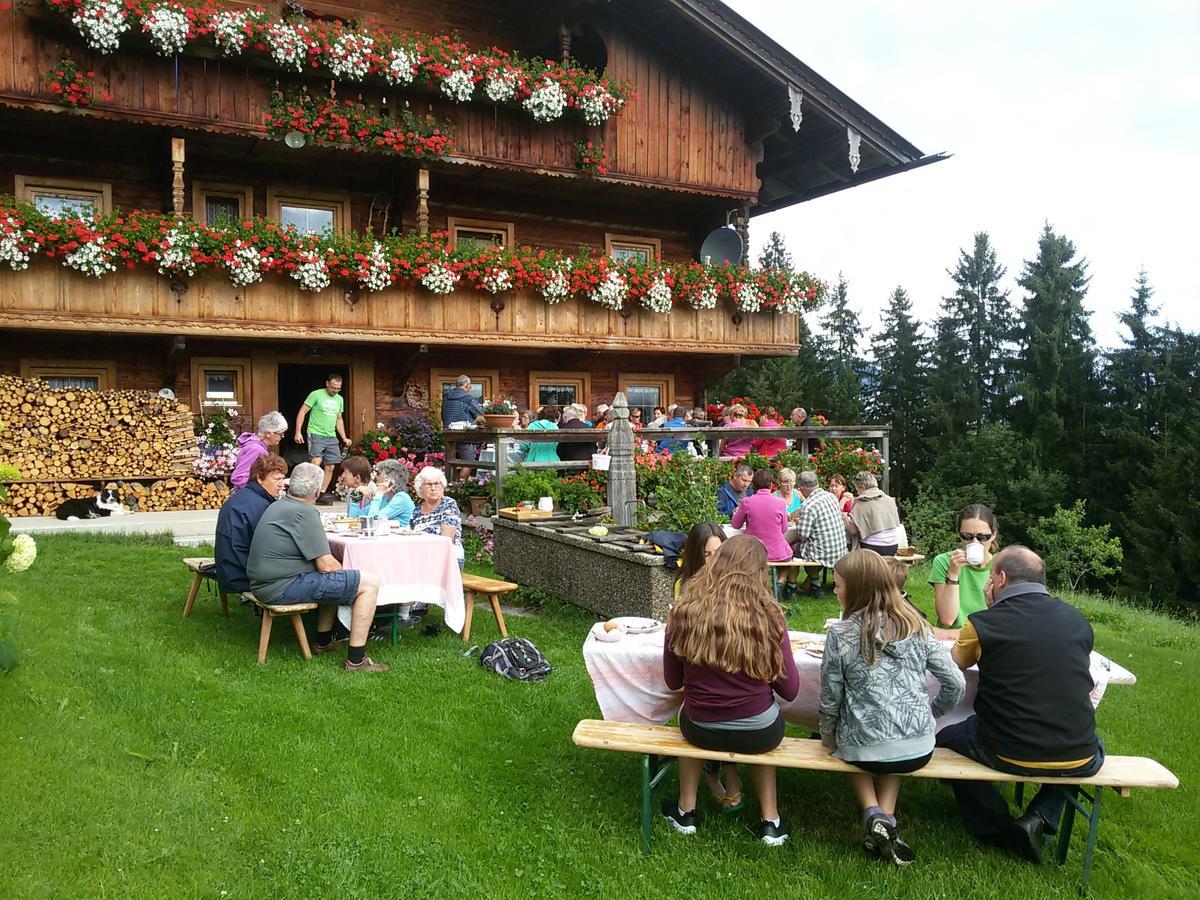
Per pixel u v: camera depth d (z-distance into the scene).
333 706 4.91
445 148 12.42
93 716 4.31
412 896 3.22
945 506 31.81
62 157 11.59
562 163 13.57
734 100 15.19
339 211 13.33
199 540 9.45
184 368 12.27
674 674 3.76
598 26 13.93
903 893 3.38
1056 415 35.81
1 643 4.19
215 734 4.39
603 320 13.62
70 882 3.04
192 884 3.14
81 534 9.16
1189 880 3.61
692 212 16.30
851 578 3.62
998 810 3.74
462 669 5.67
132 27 10.37
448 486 10.63
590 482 9.65
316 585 5.48
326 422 11.45
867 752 3.49
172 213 10.99
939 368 40.81
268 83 11.41
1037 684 3.46
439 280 12.01
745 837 3.75
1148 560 28.88
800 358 43.03
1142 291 38.44
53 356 11.61
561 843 3.65
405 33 13.03
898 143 15.43
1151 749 5.04
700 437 11.00
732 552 3.75
